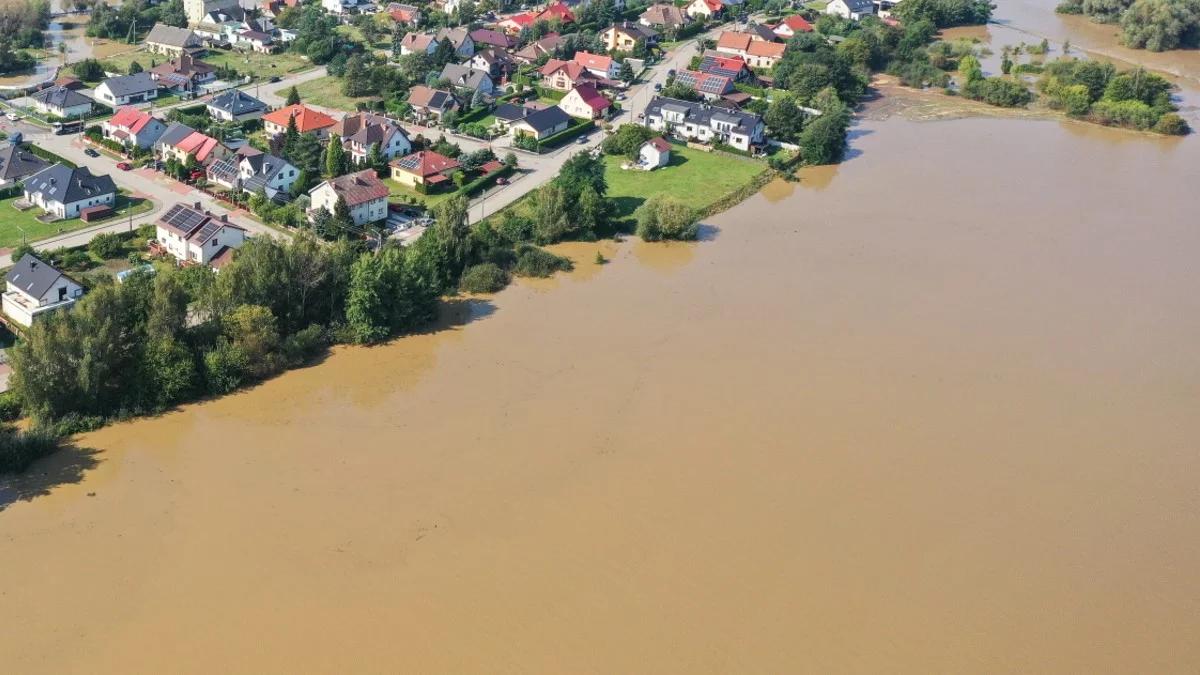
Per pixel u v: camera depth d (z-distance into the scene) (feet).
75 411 267.39
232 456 258.16
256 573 219.82
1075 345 325.01
